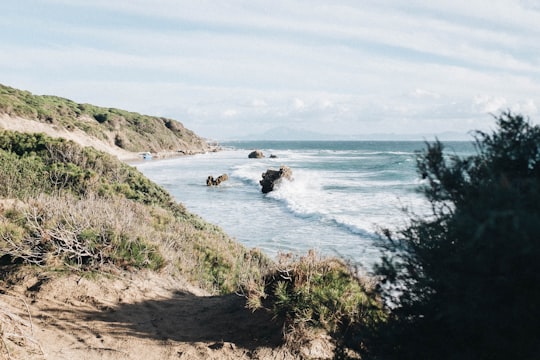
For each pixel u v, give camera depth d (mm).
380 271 2967
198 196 33469
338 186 37375
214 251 10297
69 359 4172
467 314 2383
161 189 17562
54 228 6594
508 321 2312
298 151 127188
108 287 6059
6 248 6195
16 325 4434
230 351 4598
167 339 4848
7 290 5504
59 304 5371
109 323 5105
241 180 45281
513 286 2246
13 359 3881
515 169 2617
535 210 2092
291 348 4586
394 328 2938
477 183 2611
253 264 10430
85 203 8672
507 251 2098
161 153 105188
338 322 4676
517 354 2416
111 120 106562
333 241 17281
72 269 6219
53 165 13422
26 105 71062
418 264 2773
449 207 2715
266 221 22578
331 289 4883
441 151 2744
